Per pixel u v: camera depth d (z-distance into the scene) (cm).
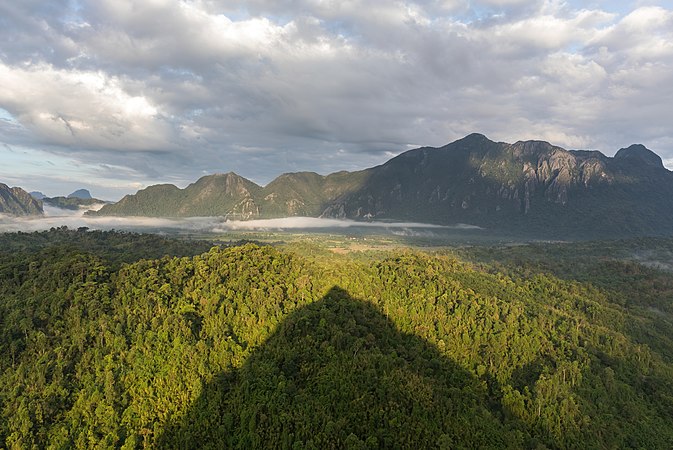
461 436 8525
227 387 9625
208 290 12769
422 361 10800
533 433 9794
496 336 12262
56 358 10125
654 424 10538
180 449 8644
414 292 14238
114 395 9356
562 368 11256
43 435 8644
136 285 12762
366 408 8706
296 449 7956
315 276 14562
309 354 10100
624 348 13250
